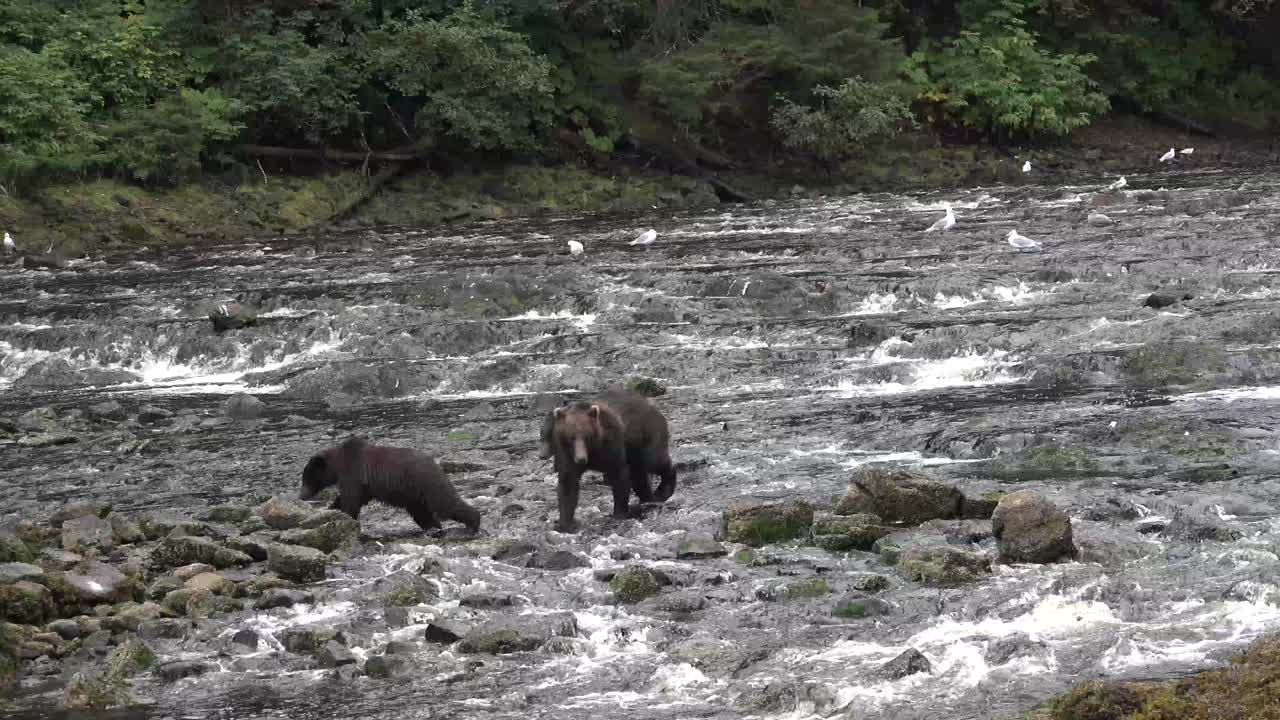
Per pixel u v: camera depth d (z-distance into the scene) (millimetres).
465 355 20938
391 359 20719
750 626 8570
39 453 16094
